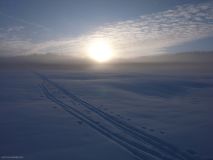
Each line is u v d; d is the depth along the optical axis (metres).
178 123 12.38
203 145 9.39
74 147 9.20
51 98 20.33
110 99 19.78
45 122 12.65
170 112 14.93
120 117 13.59
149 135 10.54
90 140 9.97
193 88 27.25
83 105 17.16
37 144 9.49
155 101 19.05
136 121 12.77
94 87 27.39
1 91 24.61
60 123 12.47
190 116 13.87
